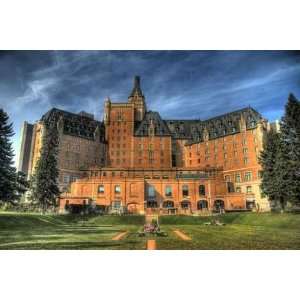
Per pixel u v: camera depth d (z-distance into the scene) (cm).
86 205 6925
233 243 3216
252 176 8575
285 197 5581
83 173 9444
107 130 10894
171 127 11312
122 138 10738
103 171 9100
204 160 10062
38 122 9231
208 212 6775
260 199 7969
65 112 10212
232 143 9350
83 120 10600
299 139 5544
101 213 6619
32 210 6475
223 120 9994
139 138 10675
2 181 4950
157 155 10469
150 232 3962
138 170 8938
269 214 5453
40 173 6781
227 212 6806
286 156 5622
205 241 3344
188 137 10944
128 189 7775
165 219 5806
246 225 5097
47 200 6719
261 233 3975
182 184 7919
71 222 5484
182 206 7781
